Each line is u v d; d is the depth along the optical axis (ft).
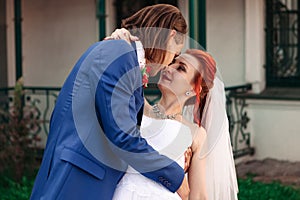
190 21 23.17
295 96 25.62
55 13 29.40
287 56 26.78
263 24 26.81
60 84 29.60
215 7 27.22
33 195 10.01
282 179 24.21
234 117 26.23
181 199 9.98
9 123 23.79
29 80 30.14
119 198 9.77
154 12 10.12
